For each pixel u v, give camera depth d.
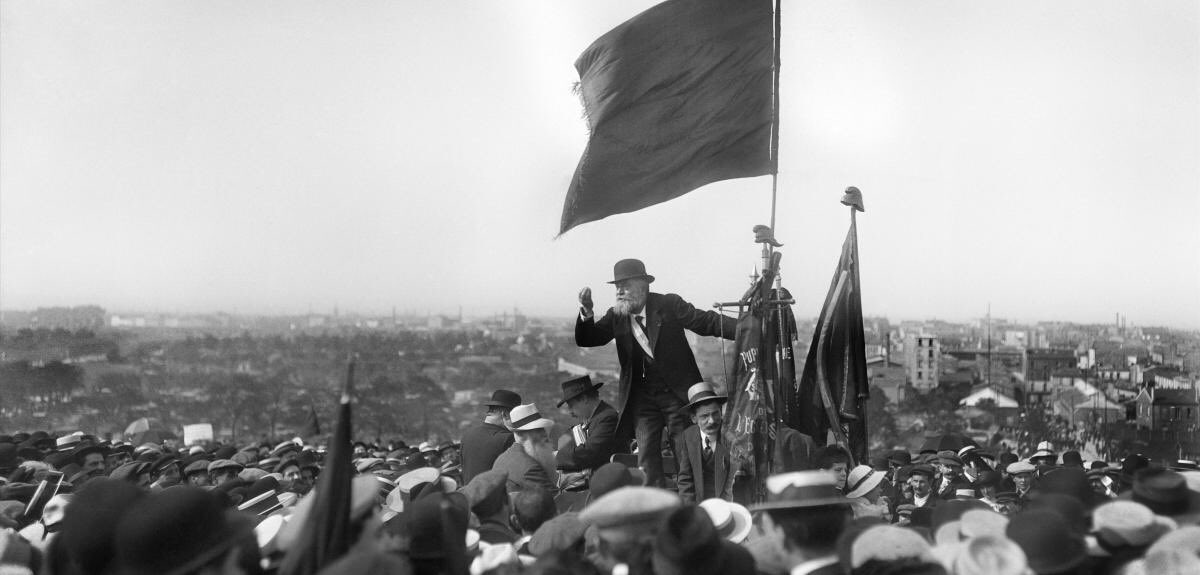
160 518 4.80
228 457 19.94
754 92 11.71
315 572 4.84
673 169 11.80
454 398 192.12
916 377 109.81
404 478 8.90
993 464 20.27
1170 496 6.17
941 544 5.93
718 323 11.74
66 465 17.03
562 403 12.38
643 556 5.36
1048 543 5.21
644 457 11.73
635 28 11.70
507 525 7.90
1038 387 96.19
